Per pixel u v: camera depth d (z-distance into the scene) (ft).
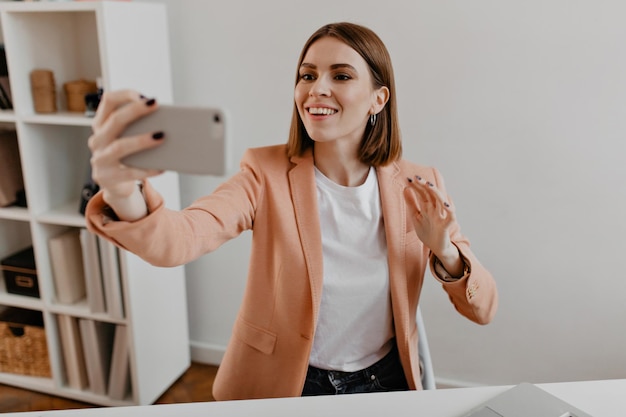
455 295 4.17
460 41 6.59
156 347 7.75
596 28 6.17
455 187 7.07
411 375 4.31
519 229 7.01
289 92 7.29
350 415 3.27
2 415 3.28
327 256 4.17
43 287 7.44
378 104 4.10
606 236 6.75
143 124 2.30
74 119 6.57
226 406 3.35
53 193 7.47
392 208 4.24
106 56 6.21
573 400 3.43
